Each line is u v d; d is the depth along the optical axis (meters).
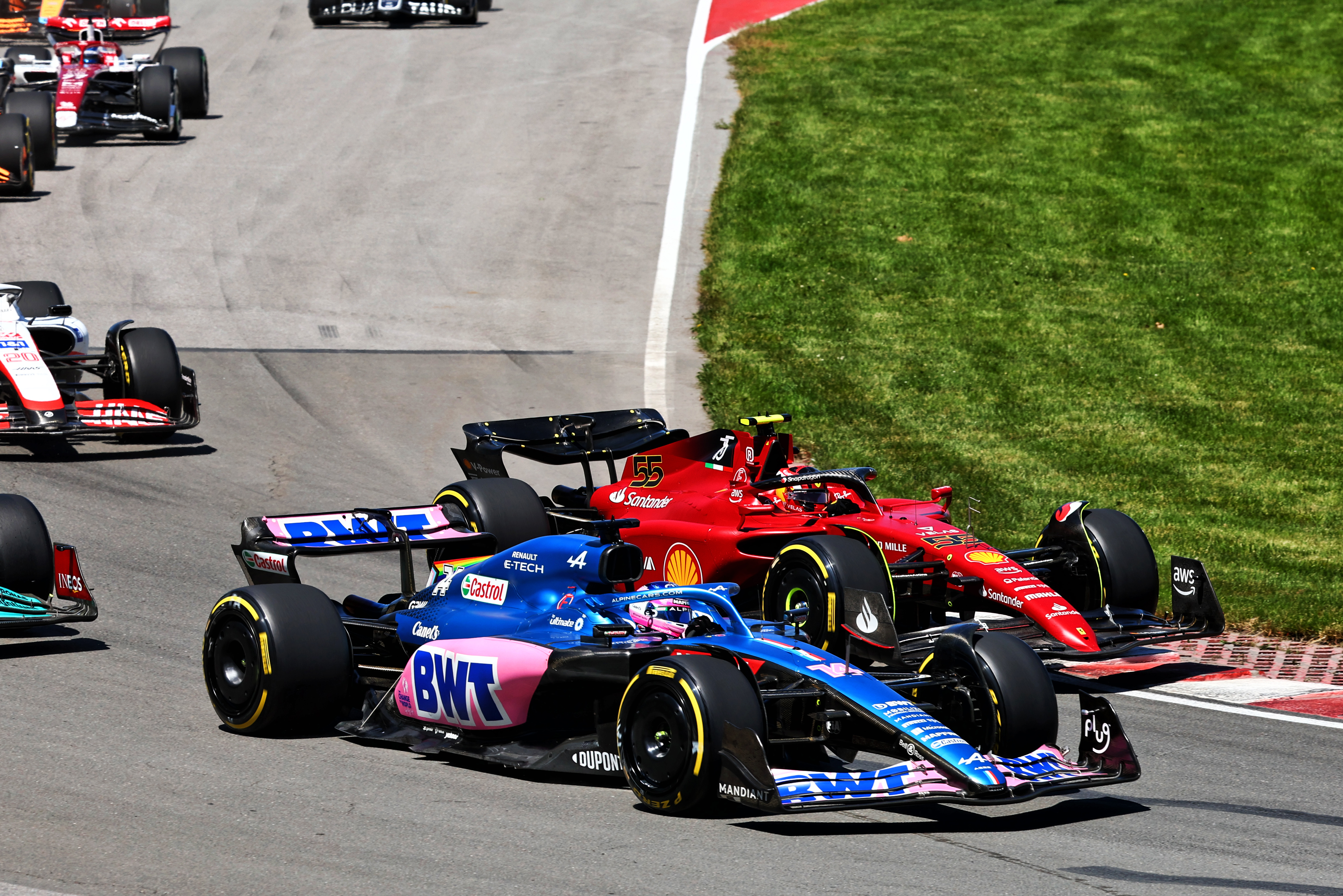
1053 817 27.27
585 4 163.00
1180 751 32.34
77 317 76.38
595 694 28.95
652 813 26.22
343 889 22.02
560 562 30.23
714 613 29.81
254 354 72.56
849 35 148.00
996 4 159.62
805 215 100.31
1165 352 78.38
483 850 23.89
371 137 116.62
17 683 33.16
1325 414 70.00
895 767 25.98
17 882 21.84
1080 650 36.50
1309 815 28.05
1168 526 54.50
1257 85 129.75
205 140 115.25
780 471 42.94
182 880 22.22
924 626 40.78
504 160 111.38
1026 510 55.12
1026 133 117.94
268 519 34.81
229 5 162.25
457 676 29.12
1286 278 90.31
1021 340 79.44
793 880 22.81
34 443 58.53
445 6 149.88
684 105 125.25
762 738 25.52
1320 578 48.94
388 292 84.25
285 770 28.19
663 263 91.25
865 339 79.06
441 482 55.84
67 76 111.69
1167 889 23.22
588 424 47.62
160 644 37.16
